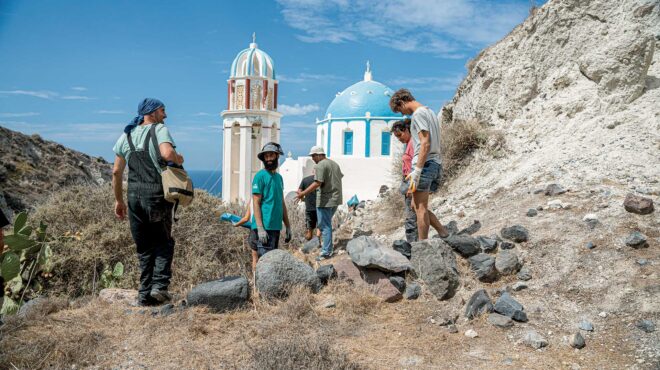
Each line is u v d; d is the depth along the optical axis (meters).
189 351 4.14
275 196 6.04
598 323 4.15
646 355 3.65
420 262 5.36
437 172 5.58
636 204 5.34
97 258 7.84
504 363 3.78
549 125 8.70
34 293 7.37
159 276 5.29
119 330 4.64
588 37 9.32
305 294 5.11
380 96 34.66
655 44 8.50
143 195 5.04
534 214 6.01
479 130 9.69
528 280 5.00
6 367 3.86
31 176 21.16
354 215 10.87
